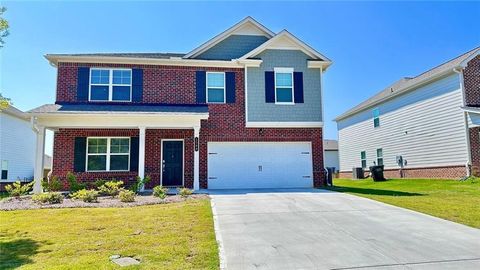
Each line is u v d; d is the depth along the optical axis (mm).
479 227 7676
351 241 6664
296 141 16703
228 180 16047
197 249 6008
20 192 13172
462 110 17672
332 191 14117
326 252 6000
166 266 5145
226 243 6523
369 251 6051
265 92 16688
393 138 23812
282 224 8023
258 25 17625
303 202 10930
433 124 19875
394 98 23797
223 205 10383
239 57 17484
